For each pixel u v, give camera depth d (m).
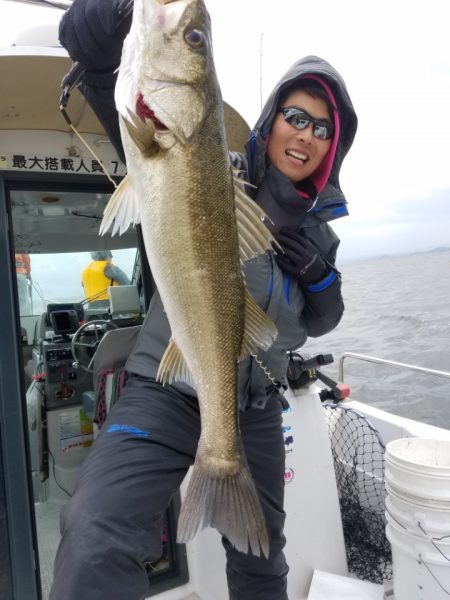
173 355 0.77
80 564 0.69
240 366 0.96
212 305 0.74
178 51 0.68
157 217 0.70
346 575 1.44
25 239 1.45
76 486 0.80
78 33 0.75
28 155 1.28
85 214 1.45
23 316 1.55
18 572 1.20
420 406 3.00
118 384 1.47
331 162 1.04
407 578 1.13
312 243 1.14
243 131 1.35
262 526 0.79
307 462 1.43
